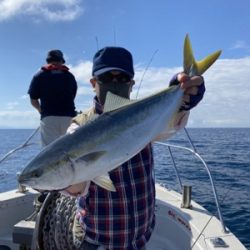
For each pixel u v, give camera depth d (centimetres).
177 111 117
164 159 1064
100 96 117
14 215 217
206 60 116
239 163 992
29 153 924
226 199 498
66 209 135
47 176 97
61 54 273
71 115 273
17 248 202
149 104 111
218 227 179
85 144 99
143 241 119
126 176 112
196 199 492
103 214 112
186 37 116
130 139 106
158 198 225
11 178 595
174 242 202
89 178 100
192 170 819
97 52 119
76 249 121
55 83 264
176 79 121
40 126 270
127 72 115
